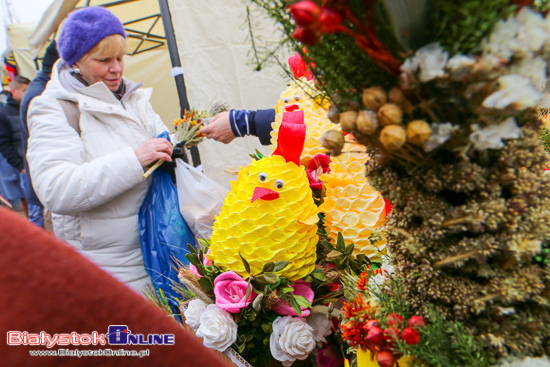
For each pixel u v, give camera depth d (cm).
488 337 45
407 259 50
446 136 40
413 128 40
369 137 44
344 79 45
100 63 131
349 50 43
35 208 287
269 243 72
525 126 46
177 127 146
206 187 133
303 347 70
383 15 39
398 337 48
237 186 77
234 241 73
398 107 41
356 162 80
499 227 45
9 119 308
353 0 38
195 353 27
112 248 136
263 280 71
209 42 210
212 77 212
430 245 47
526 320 45
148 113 150
